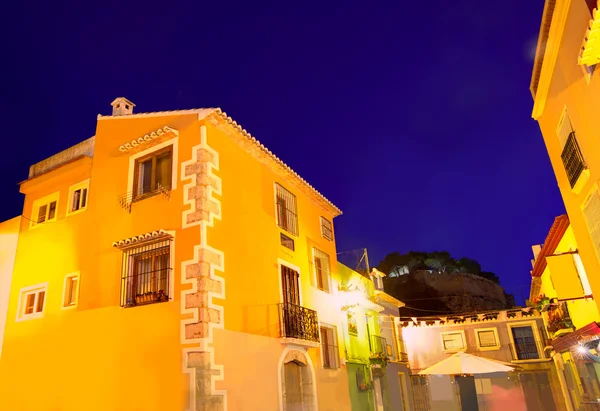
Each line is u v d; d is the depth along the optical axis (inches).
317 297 654.5
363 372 781.9
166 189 488.4
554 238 643.5
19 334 528.7
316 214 731.4
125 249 481.4
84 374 456.8
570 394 956.0
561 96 433.1
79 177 572.4
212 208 470.0
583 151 398.9
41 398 476.7
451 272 2450.8
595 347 551.2
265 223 567.5
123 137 550.9
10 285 569.3
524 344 1217.4
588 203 417.4
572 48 380.8
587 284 559.2
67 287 516.1
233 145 541.6
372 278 1066.1
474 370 644.1
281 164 620.4
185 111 514.9
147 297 451.5
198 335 410.3
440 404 1204.5
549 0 396.2
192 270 436.8
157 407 404.8
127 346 442.0
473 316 1256.8
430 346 1262.3
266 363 486.9
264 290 523.5
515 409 1167.0
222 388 413.7
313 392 559.5
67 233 544.7
